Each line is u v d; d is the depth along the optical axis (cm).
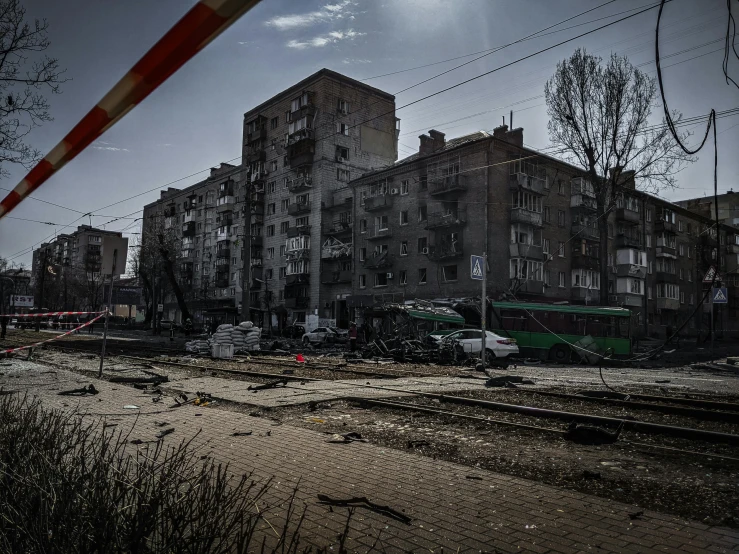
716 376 1928
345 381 1371
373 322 3056
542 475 565
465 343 2450
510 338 2561
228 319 5012
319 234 5459
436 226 4212
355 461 584
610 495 500
